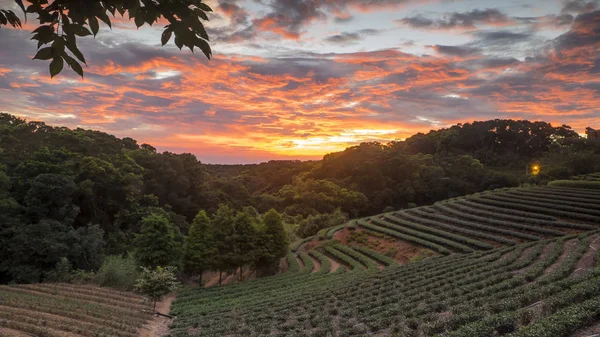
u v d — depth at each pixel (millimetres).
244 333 23750
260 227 52125
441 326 15328
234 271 51750
